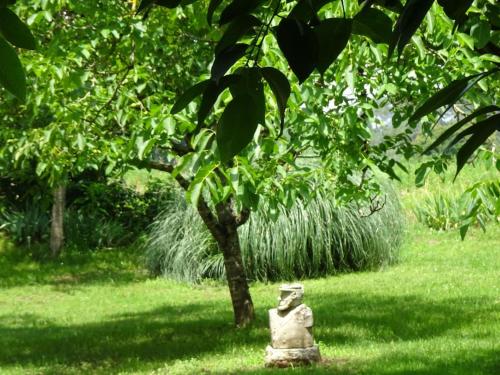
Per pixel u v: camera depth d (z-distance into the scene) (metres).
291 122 5.57
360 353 7.96
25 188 18.36
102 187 17.55
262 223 14.30
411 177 21.75
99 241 17.95
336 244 14.72
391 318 9.93
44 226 18.03
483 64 4.91
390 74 6.01
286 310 7.63
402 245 15.94
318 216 14.36
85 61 7.28
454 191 19.70
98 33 6.38
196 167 4.78
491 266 14.62
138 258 17.00
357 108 5.84
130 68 7.30
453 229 18.84
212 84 0.91
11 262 16.84
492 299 11.17
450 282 12.95
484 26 1.43
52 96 6.71
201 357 8.16
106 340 9.48
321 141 6.32
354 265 14.99
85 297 13.66
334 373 7.00
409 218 19.77
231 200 9.93
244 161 5.11
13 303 13.27
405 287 12.71
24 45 0.92
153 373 7.44
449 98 0.92
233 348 8.52
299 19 0.90
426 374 6.67
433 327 9.18
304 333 7.58
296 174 6.43
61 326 10.88
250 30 0.93
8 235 17.81
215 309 11.86
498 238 17.73
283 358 7.48
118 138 7.42
